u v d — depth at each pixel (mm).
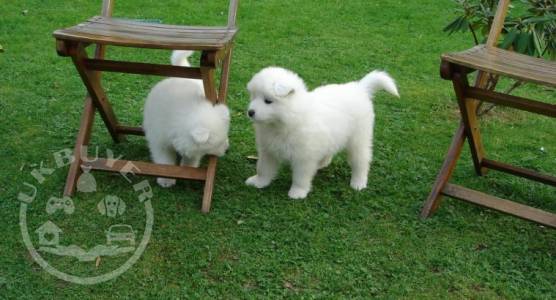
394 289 1494
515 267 1604
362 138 1905
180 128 1732
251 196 1850
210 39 1600
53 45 3012
